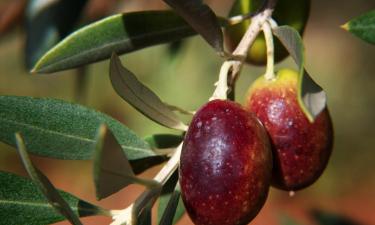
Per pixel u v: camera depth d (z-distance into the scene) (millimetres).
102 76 913
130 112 924
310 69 999
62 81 898
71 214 138
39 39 299
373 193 976
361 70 970
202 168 150
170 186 176
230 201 150
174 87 780
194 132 153
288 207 986
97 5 351
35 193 165
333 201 990
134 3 378
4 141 167
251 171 151
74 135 173
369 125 963
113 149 128
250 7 199
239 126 153
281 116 170
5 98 170
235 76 172
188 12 168
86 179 1043
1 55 871
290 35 160
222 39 170
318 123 171
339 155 980
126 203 1013
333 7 1017
